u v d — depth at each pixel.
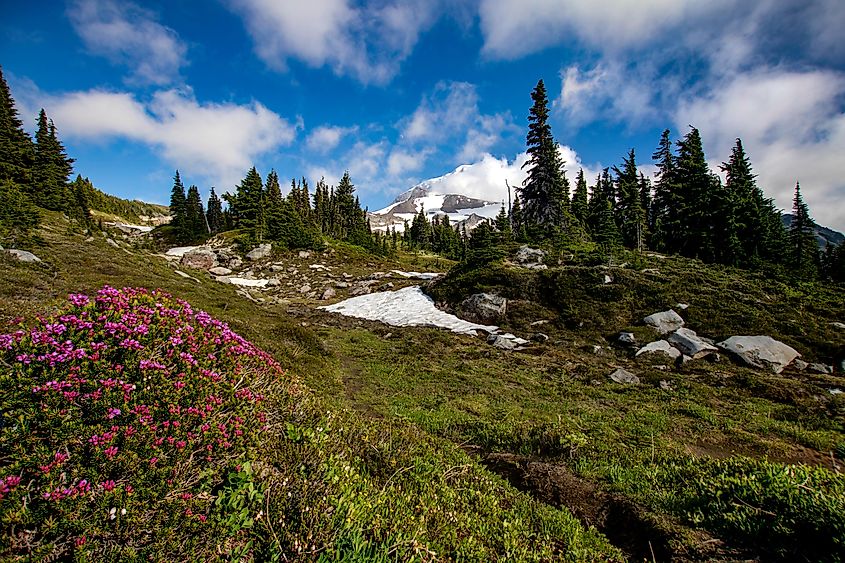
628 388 15.83
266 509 3.69
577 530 5.66
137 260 31.33
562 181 52.44
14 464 2.94
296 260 60.59
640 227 50.09
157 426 3.63
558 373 18.09
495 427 10.08
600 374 17.67
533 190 44.41
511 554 4.59
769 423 12.27
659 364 20.41
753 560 4.75
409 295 39.19
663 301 27.30
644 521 5.83
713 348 21.73
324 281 51.84
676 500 6.30
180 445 3.57
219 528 3.33
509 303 30.92
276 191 85.25
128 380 3.96
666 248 50.62
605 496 6.72
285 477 4.15
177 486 3.40
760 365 19.98
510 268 35.69
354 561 3.47
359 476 4.74
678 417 12.64
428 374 16.41
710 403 14.25
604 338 24.98
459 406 12.50
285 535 3.47
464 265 40.50
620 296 28.48
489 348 23.12
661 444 9.80
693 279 31.48
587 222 59.78
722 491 6.08
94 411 3.52
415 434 7.59
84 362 3.78
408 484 5.36
